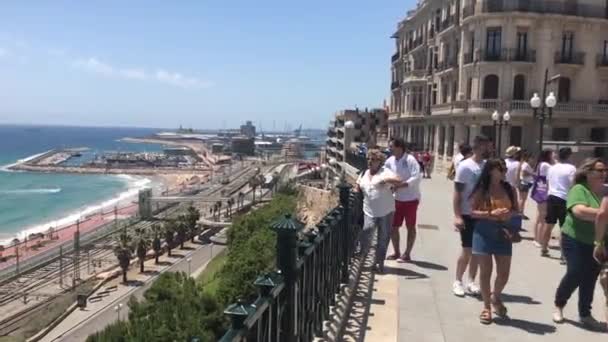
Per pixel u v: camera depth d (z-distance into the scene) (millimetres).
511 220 7074
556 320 7277
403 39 72375
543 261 11094
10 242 82438
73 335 44062
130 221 96375
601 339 6719
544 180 12273
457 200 8211
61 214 109875
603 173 6895
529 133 43312
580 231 6988
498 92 43969
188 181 169500
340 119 108938
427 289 8766
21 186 153875
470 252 8359
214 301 28688
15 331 44688
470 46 46406
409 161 10281
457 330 6914
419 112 60969
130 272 64938
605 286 7113
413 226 10602
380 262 9633
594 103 44406
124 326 27844
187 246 79562
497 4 43219
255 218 54719
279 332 4055
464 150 10023
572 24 44094
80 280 61094
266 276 3865
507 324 7180
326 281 6625
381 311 7594
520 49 43969
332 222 7070
